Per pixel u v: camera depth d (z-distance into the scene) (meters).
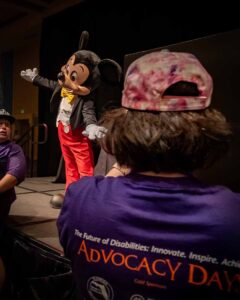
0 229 1.93
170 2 3.47
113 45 4.20
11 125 2.09
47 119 5.32
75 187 0.59
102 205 0.53
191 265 0.45
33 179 4.32
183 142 0.50
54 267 1.55
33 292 1.65
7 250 1.93
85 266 0.53
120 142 0.54
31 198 2.81
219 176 1.21
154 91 0.50
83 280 0.54
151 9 3.68
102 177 0.60
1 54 7.70
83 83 1.98
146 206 0.49
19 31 6.41
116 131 0.55
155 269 0.46
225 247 0.44
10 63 7.62
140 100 0.52
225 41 1.18
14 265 1.85
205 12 3.16
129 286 0.48
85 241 0.53
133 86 0.53
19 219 2.09
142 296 0.47
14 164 1.90
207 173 1.25
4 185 1.81
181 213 0.47
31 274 1.70
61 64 5.09
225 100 1.19
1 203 1.90
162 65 0.51
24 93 7.27
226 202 0.47
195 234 0.45
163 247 0.46
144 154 0.52
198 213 0.46
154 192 0.50
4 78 7.63
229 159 1.18
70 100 2.07
